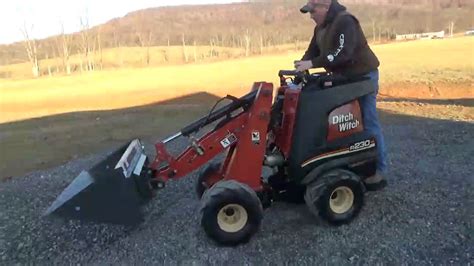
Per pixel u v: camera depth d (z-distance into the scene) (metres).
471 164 7.11
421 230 4.85
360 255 4.45
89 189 4.42
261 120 4.78
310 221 5.14
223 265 4.42
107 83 32.53
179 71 38.66
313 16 5.04
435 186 6.10
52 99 25.36
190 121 13.09
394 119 11.33
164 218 5.53
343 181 4.88
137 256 4.68
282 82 5.25
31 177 8.11
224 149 4.89
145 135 11.43
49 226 5.50
